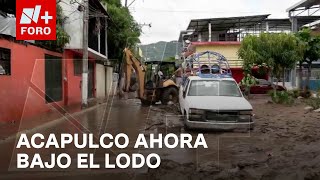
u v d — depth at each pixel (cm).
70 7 2239
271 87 3481
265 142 1050
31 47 1673
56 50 2027
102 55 2902
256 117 1634
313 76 3959
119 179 691
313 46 2848
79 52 2348
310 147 978
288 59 2500
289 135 1162
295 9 3862
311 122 1448
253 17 4219
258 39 2542
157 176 702
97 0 2467
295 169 748
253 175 708
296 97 2791
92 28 2686
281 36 2497
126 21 3534
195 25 4562
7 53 1453
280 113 1783
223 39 4884
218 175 707
